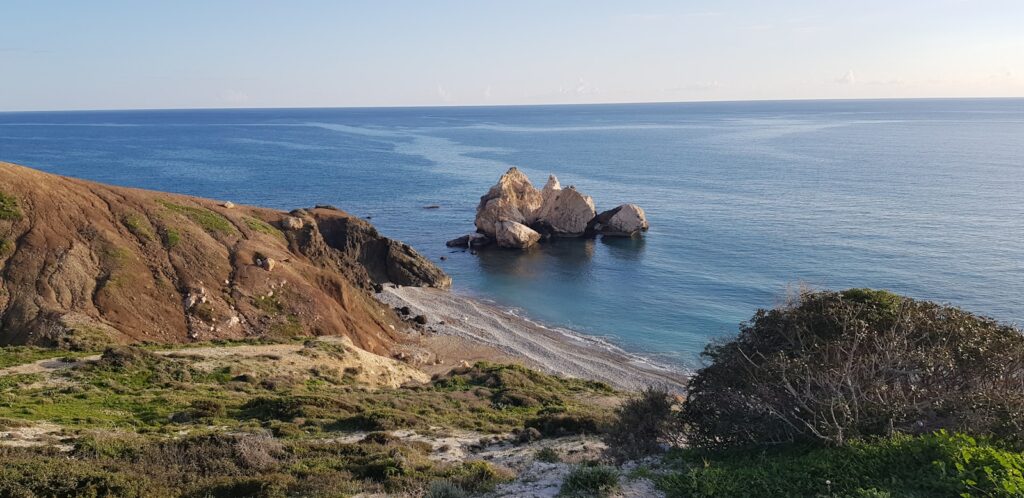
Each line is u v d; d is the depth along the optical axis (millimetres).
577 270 75625
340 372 38344
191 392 29547
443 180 146375
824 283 60094
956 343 14633
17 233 46094
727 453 14312
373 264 72688
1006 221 84750
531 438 23109
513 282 72562
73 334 38844
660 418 16656
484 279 74188
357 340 51312
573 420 24906
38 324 39531
